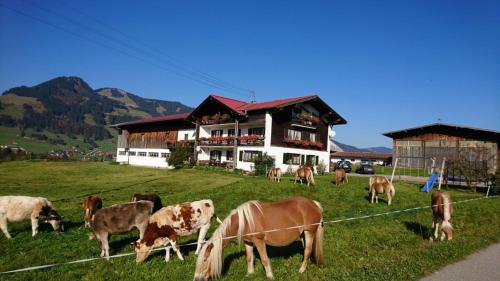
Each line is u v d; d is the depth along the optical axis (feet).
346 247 33.53
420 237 38.47
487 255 31.83
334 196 64.59
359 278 24.25
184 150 142.51
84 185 95.61
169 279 25.26
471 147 138.62
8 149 189.06
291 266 27.71
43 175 121.80
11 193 79.00
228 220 24.97
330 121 144.97
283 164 127.54
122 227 30.48
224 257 29.76
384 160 265.13
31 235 37.76
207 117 145.69
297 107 134.51
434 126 148.05
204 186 89.15
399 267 26.99
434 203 38.24
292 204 26.91
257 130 133.39
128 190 84.74
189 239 36.09
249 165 128.67
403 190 79.87
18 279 25.38
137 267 27.73
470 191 85.46
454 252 31.78
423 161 149.79
